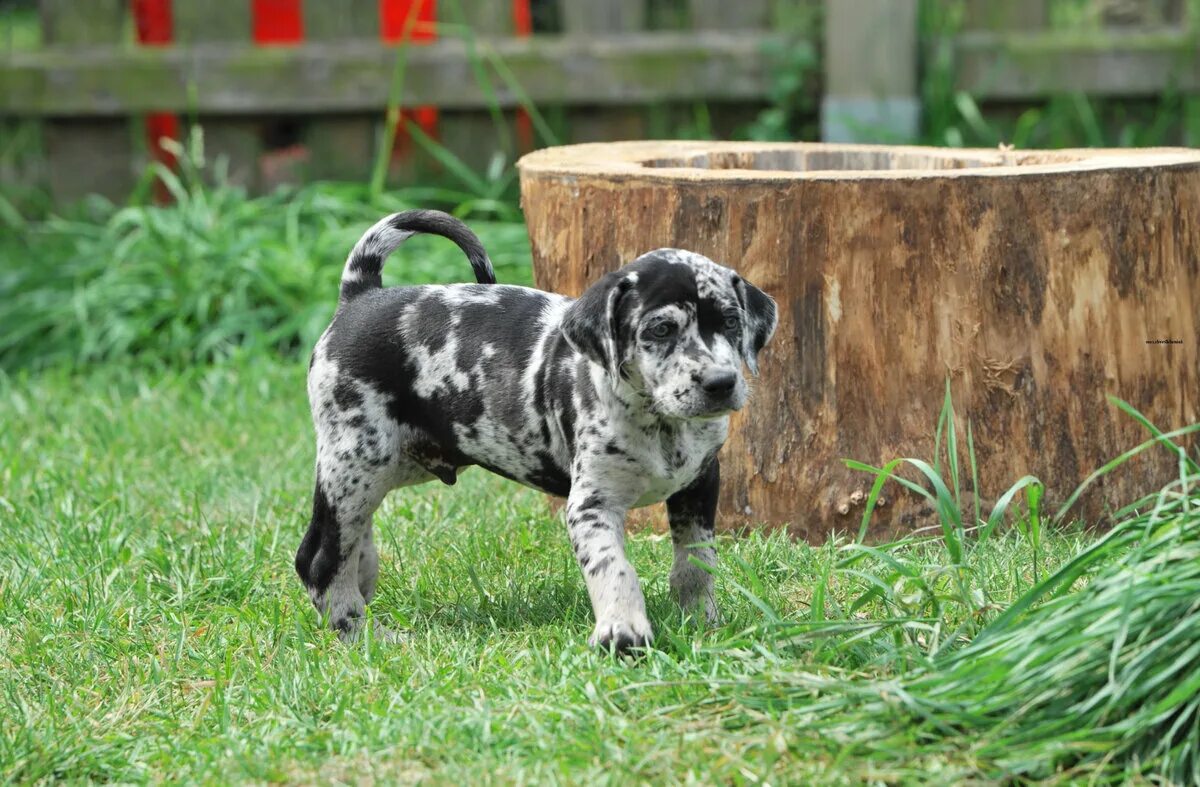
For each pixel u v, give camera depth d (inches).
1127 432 293.0
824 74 514.6
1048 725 185.5
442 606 263.9
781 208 283.7
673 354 215.5
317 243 483.8
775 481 293.4
